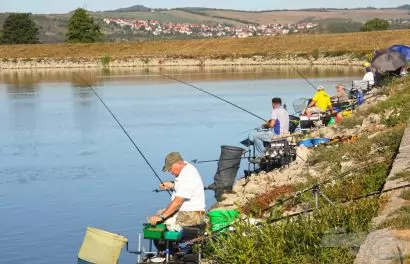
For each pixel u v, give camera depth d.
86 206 17.86
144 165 23.00
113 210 17.34
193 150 25.25
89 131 30.95
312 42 84.31
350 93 30.47
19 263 13.62
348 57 77.06
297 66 74.38
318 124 22.55
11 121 34.91
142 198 18.48
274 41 86.81
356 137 17.77
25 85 57.47
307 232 9.08
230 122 32.25
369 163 13.84
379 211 9.67
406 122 17.31
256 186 16.48
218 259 9.52
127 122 33.47
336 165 15.30
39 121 34.66
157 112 36.91
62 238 15.17
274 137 18.67
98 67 84.88
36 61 88.19
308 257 8.68
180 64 84.00
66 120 34.75
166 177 21.09
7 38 113.75
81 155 25.25
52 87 54.75
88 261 10.62
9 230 15.90
